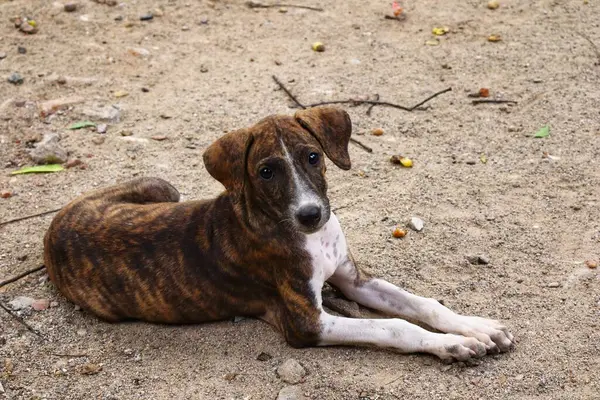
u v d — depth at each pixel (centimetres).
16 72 287
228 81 285
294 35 306
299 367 201
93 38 304
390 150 256
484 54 292
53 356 209
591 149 252
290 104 274
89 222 216
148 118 271
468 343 200
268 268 208
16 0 325
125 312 214
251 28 311
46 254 220
